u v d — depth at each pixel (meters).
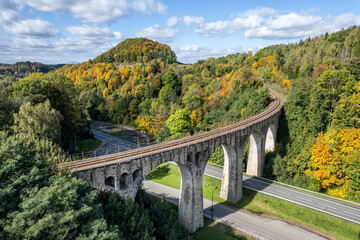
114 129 115.94
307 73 108.12
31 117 47.31
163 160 38.41
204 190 62.53
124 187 34.38
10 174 22.50
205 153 45.94
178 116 85.75
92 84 162.00
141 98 131.75
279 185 62.19
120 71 164.25
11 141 24.91
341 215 48.25
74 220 20.69
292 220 49.72
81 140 92.25
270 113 71.62
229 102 102.31
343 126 62.66
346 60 95.81
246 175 68.56
